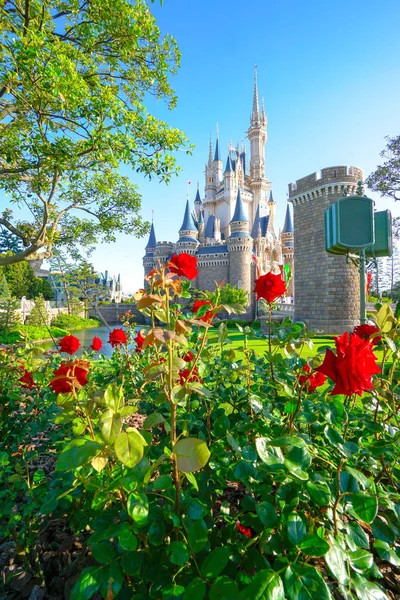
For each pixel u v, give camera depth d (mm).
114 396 1054
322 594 884
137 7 7562
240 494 2312
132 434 971
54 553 1914
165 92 9594
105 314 61656
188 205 69375
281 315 34406
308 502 1375
